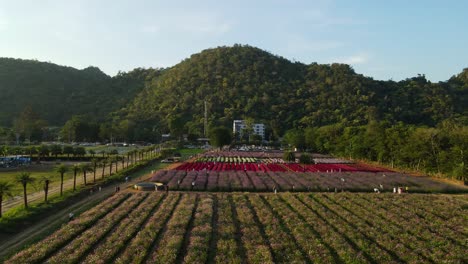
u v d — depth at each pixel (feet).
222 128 542.16
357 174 280.51
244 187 215.92
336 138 479.00
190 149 574.56
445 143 295.48
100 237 124.47
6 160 340.18
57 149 393.29
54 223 147.02
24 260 103.14
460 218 155.74
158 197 189.06
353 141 415.85
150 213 159.74
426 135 302.86
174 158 397.19
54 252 113.29
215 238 124.26
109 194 204.44
